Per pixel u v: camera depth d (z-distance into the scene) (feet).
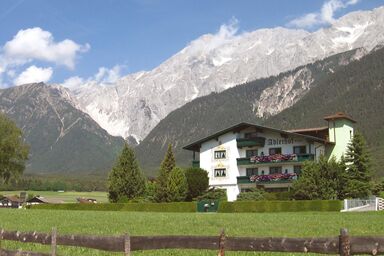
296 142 287.89
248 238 36.22
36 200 495.00
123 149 314.55
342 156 258.37
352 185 244.22
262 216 147.13
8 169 339.57
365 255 31.68
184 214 166.40
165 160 295.28
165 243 39.52
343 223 110.83
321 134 303.89
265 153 295.07
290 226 103.81
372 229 94.84
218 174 304.71
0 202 492.13
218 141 307.37
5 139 336.08
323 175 236.84
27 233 47.73
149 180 349.20
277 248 34.94
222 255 37.17
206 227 101.91
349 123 306.55
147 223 114.11
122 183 306.35
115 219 130.00
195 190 276.00
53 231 45.32
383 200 218.38
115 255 59.31
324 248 33.06
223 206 215.10
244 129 302.25
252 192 248.93
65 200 535.60
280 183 282.56
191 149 317.83
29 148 351.05
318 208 200.44
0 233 50.24
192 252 59.62
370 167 272.31
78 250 63.36
